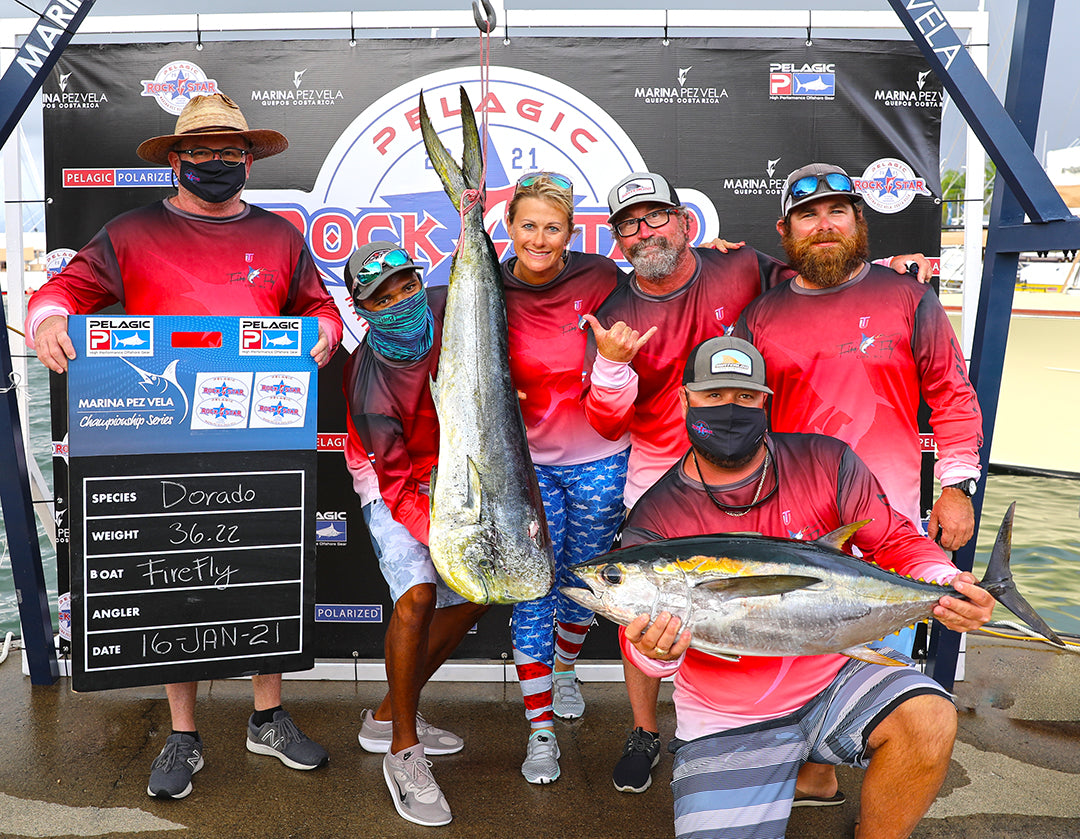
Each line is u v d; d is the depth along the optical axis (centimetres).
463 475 202
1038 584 533
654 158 323
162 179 324
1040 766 267
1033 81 257
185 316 243
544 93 320
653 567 183
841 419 256
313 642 256
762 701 207
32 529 312
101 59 320
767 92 322
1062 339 1748
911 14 252
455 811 245
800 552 185
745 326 265
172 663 246
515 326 270
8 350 298
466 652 338
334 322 274
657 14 315
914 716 188
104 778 259
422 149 323
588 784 260
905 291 256
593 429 276
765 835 203
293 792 254
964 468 252
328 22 317
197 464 246
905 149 323
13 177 329
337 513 332
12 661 345
